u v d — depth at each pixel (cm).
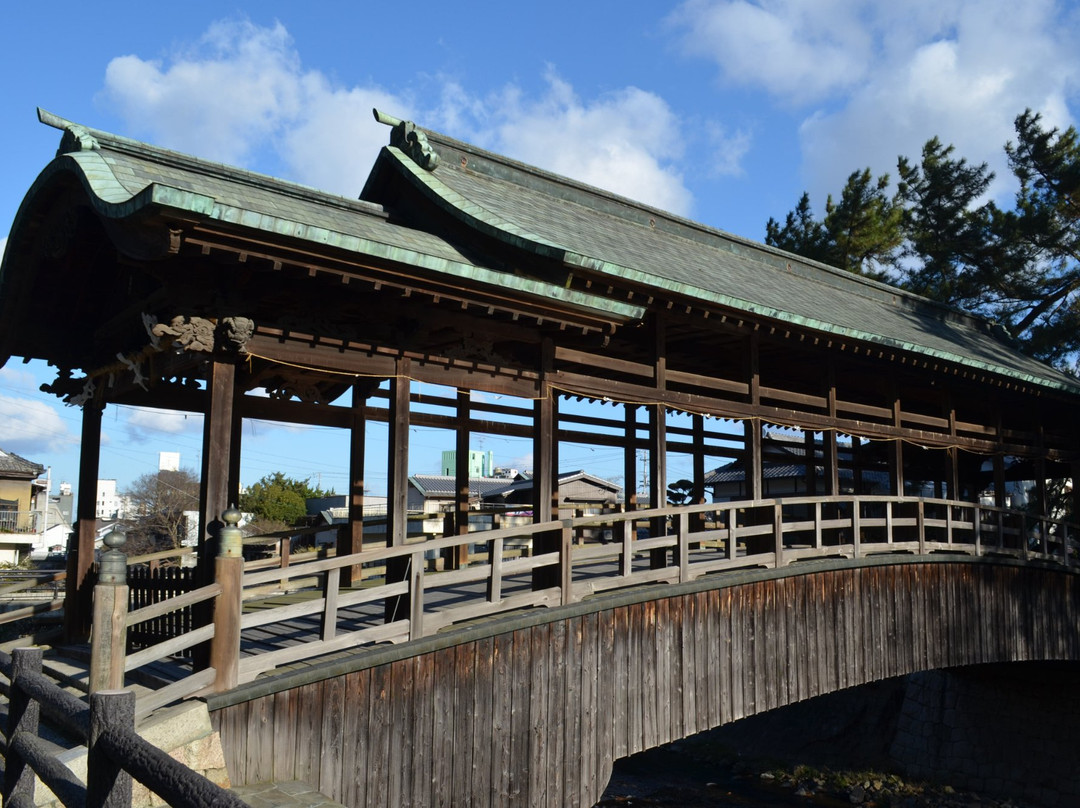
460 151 1350
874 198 3031
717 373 1555
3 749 586
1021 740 1964
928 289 2909
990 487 2550
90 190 734
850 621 1308
